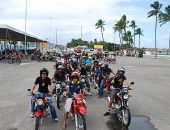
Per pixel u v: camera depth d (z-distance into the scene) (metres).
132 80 23.14
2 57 48.28
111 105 10.59
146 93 16.52
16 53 44.09
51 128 9.07
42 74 9.33
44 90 9.45
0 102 13.19
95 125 9.52
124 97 9.54
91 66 18.67
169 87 19.22
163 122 10.05
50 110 9.73
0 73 26.77
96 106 12.55
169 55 118.19
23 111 11.44
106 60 48.22
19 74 25.98
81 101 8.40
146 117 10.75
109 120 10.16
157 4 92.88
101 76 14.61
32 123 9.70
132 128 9.20
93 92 16.06
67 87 9.38
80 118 8.52
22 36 62.62
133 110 11.99
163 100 14.37
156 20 94.31
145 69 35.91
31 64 40.59
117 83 10.32
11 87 17.86
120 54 104.88
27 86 18.33
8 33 54.75
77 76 9.37
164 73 30.38
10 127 9.27
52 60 50.09
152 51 134.12
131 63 49.84
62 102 12.91
